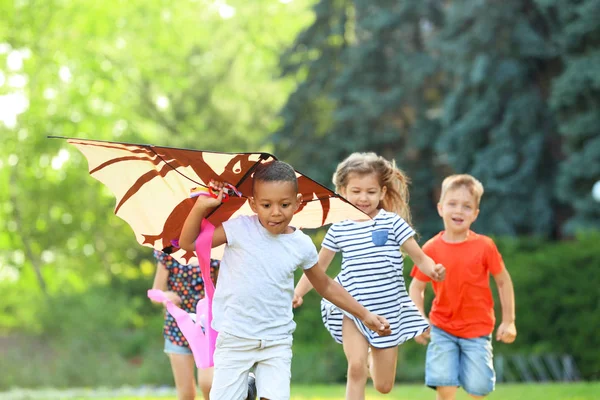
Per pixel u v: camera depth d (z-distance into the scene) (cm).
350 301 492
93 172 470
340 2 2272
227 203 486
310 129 2230
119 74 2561
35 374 1677
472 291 645
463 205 650
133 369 1694
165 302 513
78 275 2688
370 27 2170
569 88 1820
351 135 2200
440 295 651
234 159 457
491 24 1933
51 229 2456
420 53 2136
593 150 1809
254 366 479
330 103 2222
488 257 651
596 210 1806
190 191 469
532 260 1520
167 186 477
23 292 2503
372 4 2189
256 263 466
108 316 1855
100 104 2567
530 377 1441
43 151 2384
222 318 468
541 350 1470
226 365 468
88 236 2486
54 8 2422
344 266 589
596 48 1841
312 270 482
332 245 594
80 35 2511
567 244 1559
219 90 2522
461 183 657
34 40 2412
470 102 1986
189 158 457
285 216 459
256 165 465
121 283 2200
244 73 2714
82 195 2477
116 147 457
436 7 2170
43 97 2502
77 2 2461
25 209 2447
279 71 2316
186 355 642
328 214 514
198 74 2473
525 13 1970
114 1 2547
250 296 463
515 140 1936
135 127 2523
